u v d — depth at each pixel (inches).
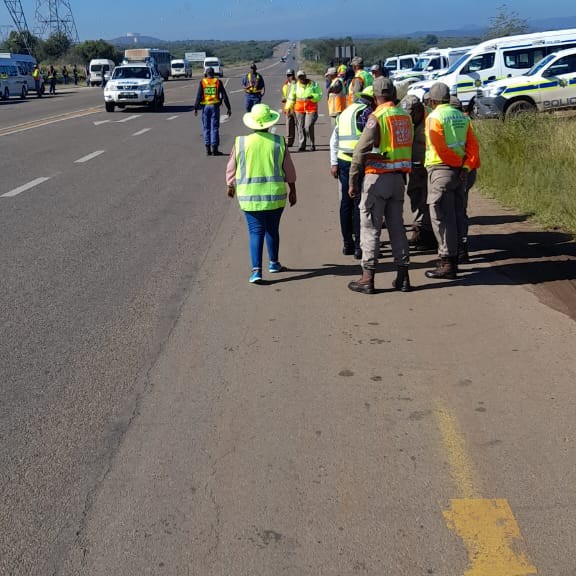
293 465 148.4
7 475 147.8
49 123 986.1
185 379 189.3
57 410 174.6
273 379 187.8
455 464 147.3
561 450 151.5
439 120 257.0
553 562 119.6
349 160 290.4
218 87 635.5
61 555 124.0
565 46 935.7
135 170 563.2
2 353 209.3
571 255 297.9
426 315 232.1
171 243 335.0
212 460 151.1
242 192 263.0
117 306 247.6
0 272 291.3
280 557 121.8
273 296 254.7
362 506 134.6
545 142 493.4
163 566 120.6
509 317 228.5
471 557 120.9
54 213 404.8
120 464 150.7
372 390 179.9
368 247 250.8
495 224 359.6
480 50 948.0
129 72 1192.2
